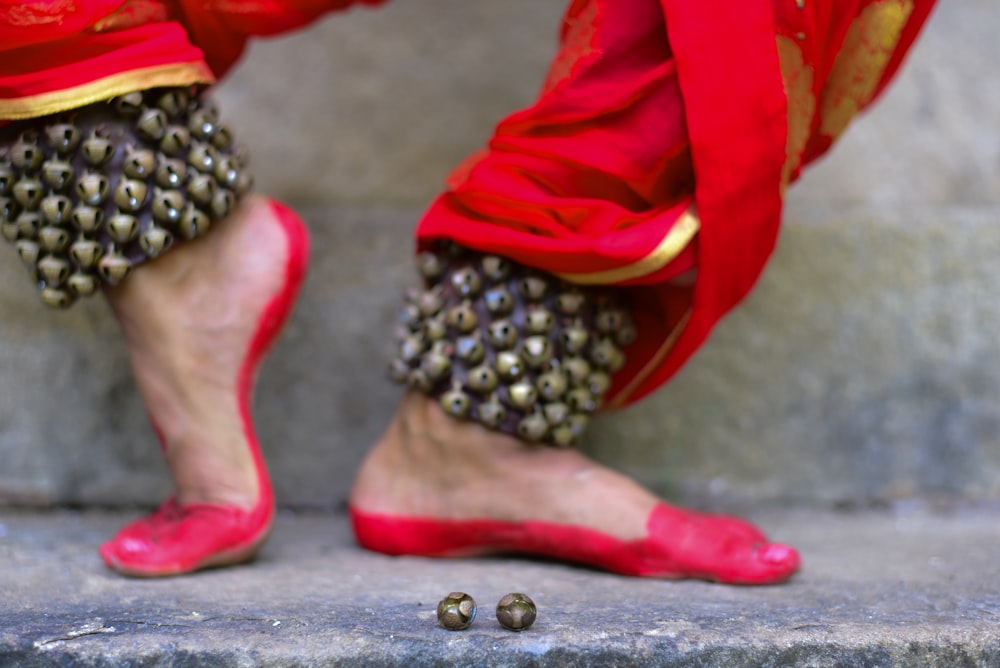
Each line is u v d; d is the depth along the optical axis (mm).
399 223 1534
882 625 1221
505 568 1340
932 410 1540
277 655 1190
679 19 1261
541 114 1296
